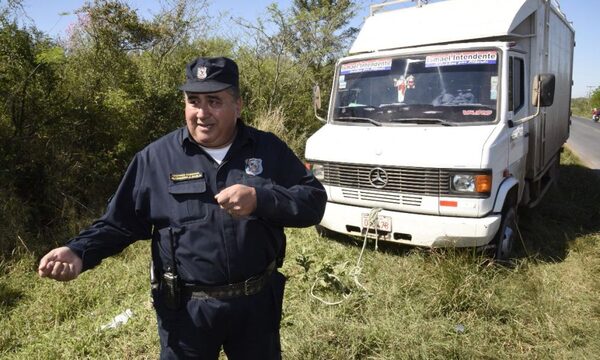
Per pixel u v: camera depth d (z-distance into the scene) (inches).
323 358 125.6
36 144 234.5
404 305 151.3
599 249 198.7
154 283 79.8
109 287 171.8
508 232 186.2
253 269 77.4
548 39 241.0
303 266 172.1
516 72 199.0
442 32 202.7
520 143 199.9
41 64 225.0
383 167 177.6
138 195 77.4
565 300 156.5
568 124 374.6
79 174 244.5
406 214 175.0
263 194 70.2
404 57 203.2
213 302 76.3
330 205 192.9
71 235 213.5
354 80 212.8
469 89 187.0
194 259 75.0
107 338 137.4
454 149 167.0
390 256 185.5
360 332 135.3
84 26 276.7
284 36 393.1
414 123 189.3
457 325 140.4
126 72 275.4
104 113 251.4
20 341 140.5
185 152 76.7
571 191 323.0
